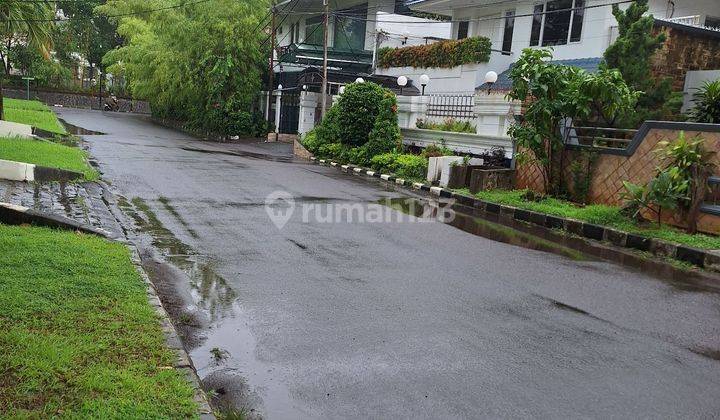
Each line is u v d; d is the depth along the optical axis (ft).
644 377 14.47
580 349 16.01
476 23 75.97
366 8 99.14
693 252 26.91
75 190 33.71
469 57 68.03
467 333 16.72
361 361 14.52
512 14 70.33
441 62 73.00
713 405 13.19
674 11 59.47
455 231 31.76
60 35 144.97
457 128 54.54
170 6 101.24
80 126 90.02
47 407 10.30
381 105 58.34
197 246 24.73
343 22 103.19
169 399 11.10
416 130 58.49
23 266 17.44
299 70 94.68
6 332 12.97
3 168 33.19
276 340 15.55
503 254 27.07
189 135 94.07
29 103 115.24
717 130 30.17
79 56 166.71
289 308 17.94
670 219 31.68
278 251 24.68
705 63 51.06
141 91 118.32
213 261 22.61
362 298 19.24
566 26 63.31
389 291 20.17
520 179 43.73
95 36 157.38
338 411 12.16
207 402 11.53
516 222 35.88
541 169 41.45
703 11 61.26
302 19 115.75
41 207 28.37
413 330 16.71
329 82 78.38
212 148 72.64
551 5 65.05
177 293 18.78
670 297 21.48
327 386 13.20
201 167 50.83
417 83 77.56
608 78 35.63
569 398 13.19
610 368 14.88
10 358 11.77
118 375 11.66
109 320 14.48
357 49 100.68
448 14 81.15
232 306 17.89
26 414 9.97
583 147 38.14
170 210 31.89
